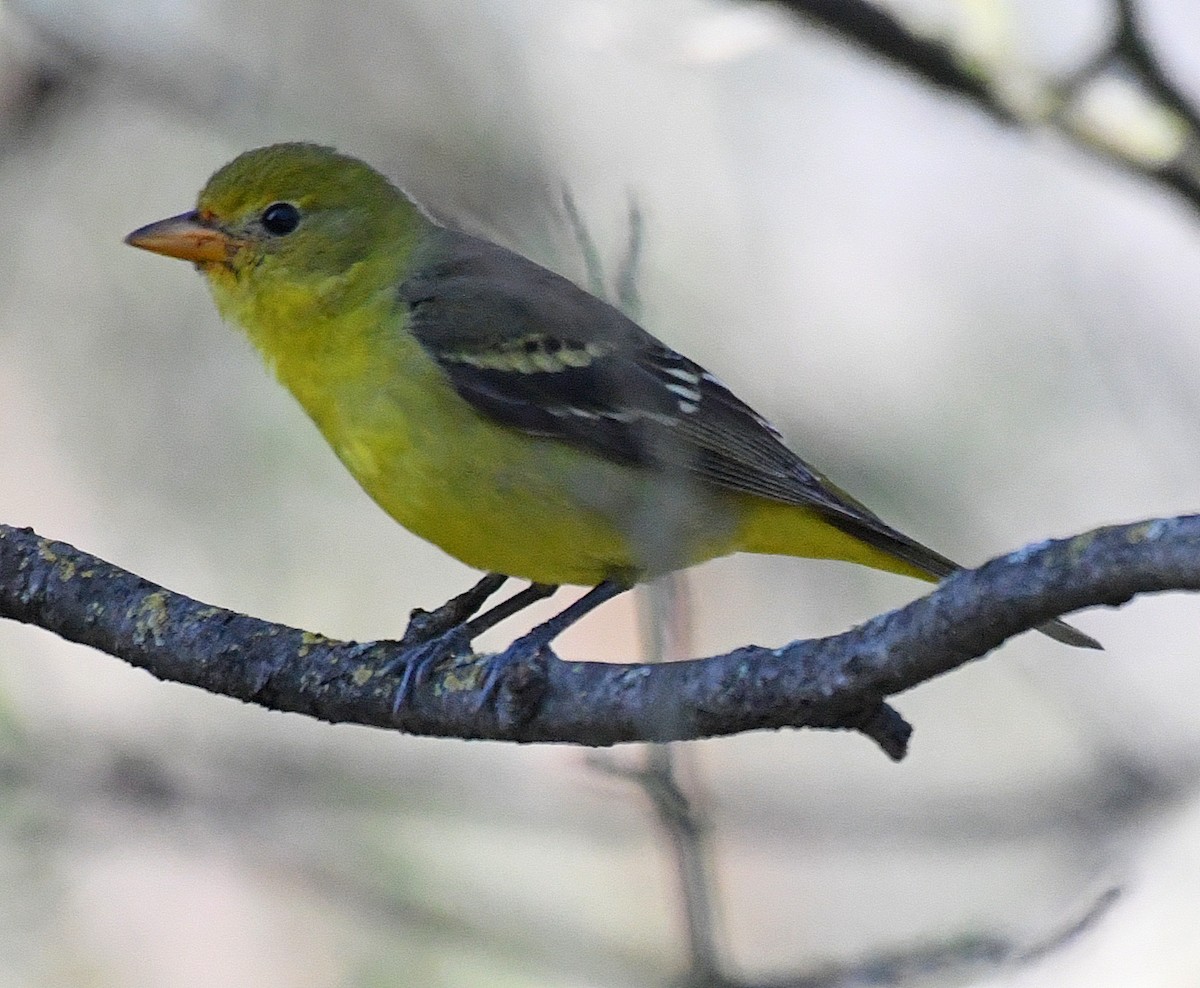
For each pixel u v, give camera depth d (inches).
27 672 510.0
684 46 462.0
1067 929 314.8
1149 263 576.1
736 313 580.4
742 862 549.0
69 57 533.3
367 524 564.4
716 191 585.9
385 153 509.7
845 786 534.9
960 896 540.7
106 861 493.4
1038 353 591.2
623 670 301.1
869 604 580.4
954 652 257.0
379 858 474.9
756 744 573.3
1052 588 243.1
